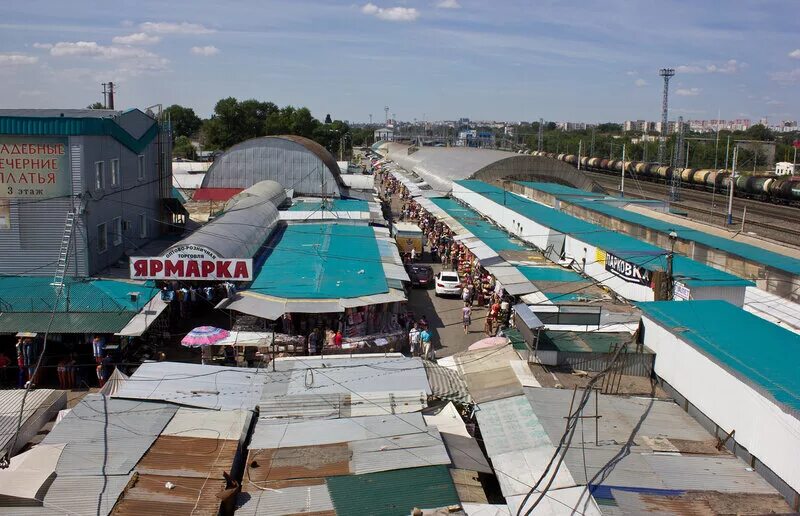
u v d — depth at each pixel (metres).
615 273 28.36
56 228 27.75
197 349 26.17
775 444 14.12
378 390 18.58
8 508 12.95
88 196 27.84
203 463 14.72
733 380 15.77
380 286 28.50
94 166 28.66
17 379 23.78
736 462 14.99
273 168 52.66
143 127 35.78
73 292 25.86
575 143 156.38
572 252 33.31
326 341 25.56
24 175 27.33
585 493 13.64
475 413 17.97
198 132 157.12
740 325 19.09
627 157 132.62
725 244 31.33
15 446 15.66
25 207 27.52
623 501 13.30
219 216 36.38
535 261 34.16
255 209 37.88
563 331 22.14
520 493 14.06
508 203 46.00
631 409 17.67
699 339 17.73
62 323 23.47
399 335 27.47
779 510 13.03
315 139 127.75
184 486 13.77
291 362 20.77
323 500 13.48
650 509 13.03
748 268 28.56
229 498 13.37
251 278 26.48
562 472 14.52
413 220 59.66
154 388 18.45
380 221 46.72
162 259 26.30
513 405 17.95
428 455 15.21
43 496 13.34
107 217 30.28
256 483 14.12
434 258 45.88
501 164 63.53
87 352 24.25
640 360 19.75
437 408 18.25
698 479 14.16
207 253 26.30
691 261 27.41
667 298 24.17
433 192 67.75
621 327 22.70
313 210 45.12
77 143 27.22
